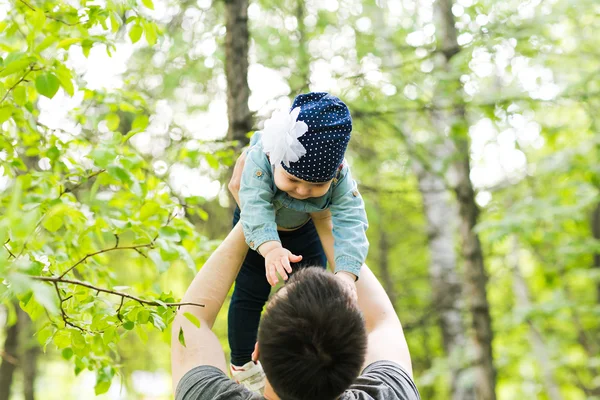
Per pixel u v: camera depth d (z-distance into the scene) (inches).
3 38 105.0
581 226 269.7
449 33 247.6
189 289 72.8
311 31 275.6
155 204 101.3
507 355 389.7
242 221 75.6
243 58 160.4
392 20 312.2
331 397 56.0
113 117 133.4
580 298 429.4
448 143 307.4
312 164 72.2
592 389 407.2
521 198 328.2
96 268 120.5
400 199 326.3
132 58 240.4
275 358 55.7
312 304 56.2
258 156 78.8
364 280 75.6
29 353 323.0
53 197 105.3
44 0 107.8
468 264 252.5
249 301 84.6
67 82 87.4
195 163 152.9
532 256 372.2
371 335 70.8
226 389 62.8
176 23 209.6
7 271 62.4
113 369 117.4
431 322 321.1
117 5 103.1
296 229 85.1
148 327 87.7
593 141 267.9
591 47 320.8
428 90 243.4
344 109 75.1
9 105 98.7
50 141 122.0
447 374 335.3
